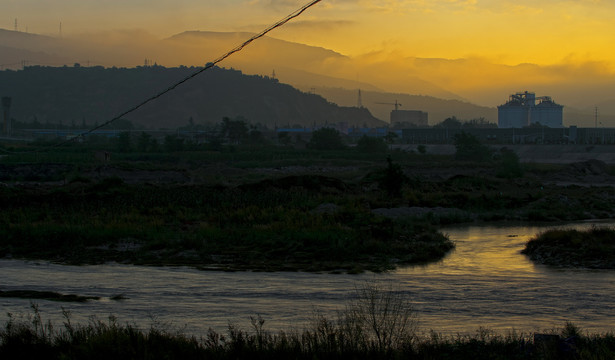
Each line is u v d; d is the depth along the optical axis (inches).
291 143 7721.5
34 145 5723.4
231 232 1342.3
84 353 459.2
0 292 827.4
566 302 754.2
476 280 922.7
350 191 2536.9
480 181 3102.9
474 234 1556.3
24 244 1258.0
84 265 1077.1
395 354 462.9
